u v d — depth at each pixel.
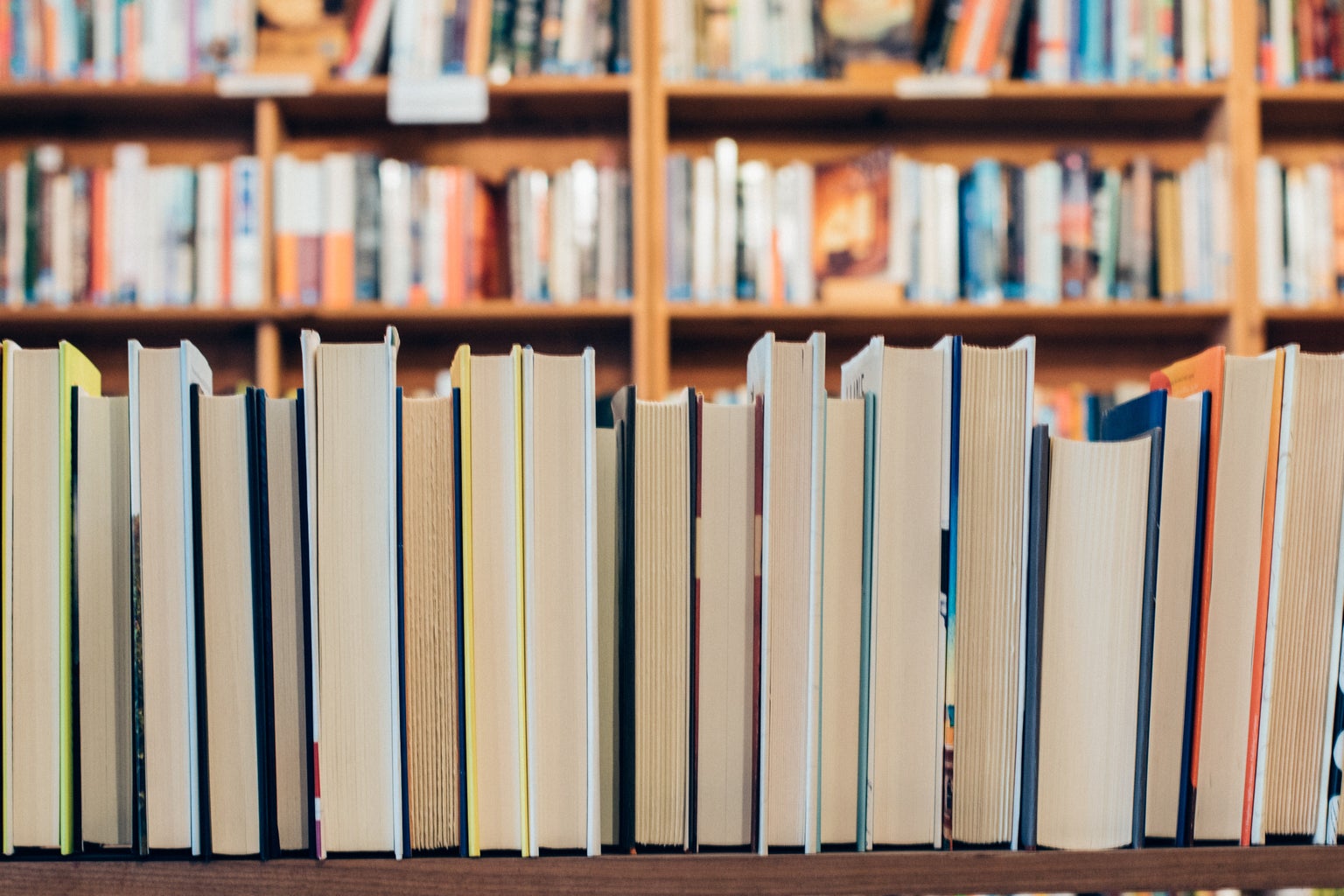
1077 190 2.44
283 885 0.64
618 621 0.69
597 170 2.42
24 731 0.65
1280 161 2.74
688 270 2.41
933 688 0.68
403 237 2.39
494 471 0.67
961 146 2.71
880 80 2.47
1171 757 0.69
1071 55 2.47
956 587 0.67
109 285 2.35
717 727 0.68
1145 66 2.47
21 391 0.66
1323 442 0.68
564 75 2.46
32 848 0.65
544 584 0.67
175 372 0.66
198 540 0.65
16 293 2.34
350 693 0.66
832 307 2.40
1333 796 0.68
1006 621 0.68
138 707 0.65
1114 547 0.68
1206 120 2.61
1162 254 2.45
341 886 0.64
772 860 0.66
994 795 0.68
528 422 0.66
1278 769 0.69
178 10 2.42
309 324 2.46
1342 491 0.69
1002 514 0.68
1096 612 0.68
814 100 2.52
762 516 0.67
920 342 2.68
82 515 0.67
